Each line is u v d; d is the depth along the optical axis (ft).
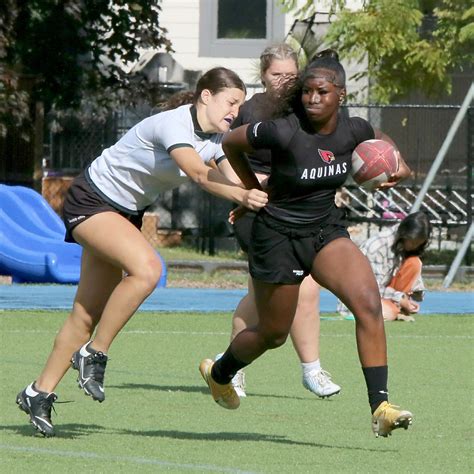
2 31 264.31
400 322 178.81
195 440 84.74
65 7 271.69
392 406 76.02
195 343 149.79
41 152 282.36
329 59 76.28
